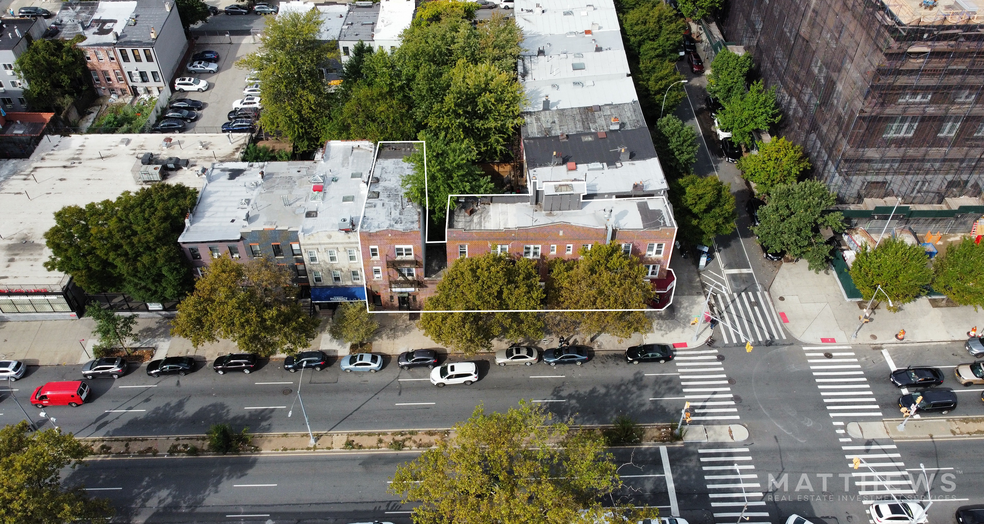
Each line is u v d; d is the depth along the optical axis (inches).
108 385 2738.7
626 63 3563.0
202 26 4862.2
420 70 3184.1
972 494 2365.9
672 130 3275.1
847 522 2299.5
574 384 2728.8
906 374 2672.2
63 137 3513.8
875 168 3043.8
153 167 3203.7
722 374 2748.5
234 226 2815.0
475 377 2701.8
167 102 4188.0
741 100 3513.8
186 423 2608.3
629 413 2628.0
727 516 2326.5
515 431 2096.5
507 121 3152.1
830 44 3073.3
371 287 2893.7
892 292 2743.6
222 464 2485.2
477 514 1900.8
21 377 2763.3
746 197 3472.0
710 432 2561.5
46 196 3176.7
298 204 2891.2
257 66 3474.4
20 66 3836.1
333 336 2829.7
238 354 2778.1
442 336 2561.5
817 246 2957.7
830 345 2839.6
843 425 2578.7
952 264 2778.1
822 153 3201.3
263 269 2583.7
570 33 3757.4
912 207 3152.1
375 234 2655.0
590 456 2044.8
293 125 3464.6
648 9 3843.5
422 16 4015.8
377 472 2459.4
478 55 3388.3
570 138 3134.8
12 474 2000.5
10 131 3622.0
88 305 2758.4
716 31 4525.1
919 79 2719.0
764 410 2628.0
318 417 2625.5
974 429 2556.6
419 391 2711.6
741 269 3137.3
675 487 2404.0
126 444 2544.3
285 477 2448.3
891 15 2608.3
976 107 2790.4
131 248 2645.2
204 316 2519.7
